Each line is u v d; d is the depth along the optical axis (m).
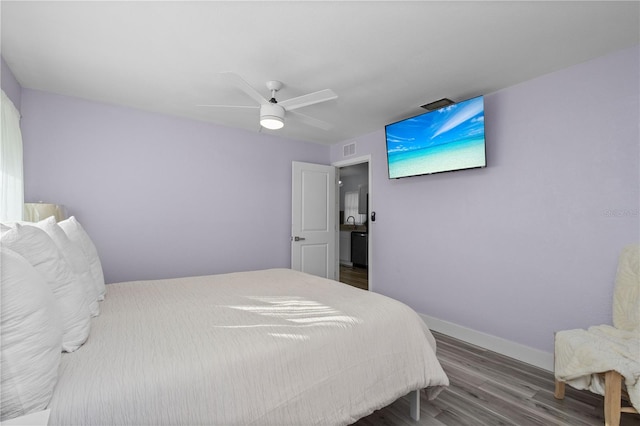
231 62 2.18
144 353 1.11
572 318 2.24
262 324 1.45
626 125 2.01
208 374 1.04
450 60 2.15
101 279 1.91
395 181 3.67
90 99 2.88
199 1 1.56
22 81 2.49
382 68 2.26
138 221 3.14
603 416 1.76
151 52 2.05
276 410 1.13
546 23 1.73
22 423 0.73
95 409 0.86
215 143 3.64
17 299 0.81
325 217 4.52
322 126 2.90
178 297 1.95
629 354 1.56
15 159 2.19
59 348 0.92
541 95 2.41
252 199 3.93
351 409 1.34
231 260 3.76
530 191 2.47
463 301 2.95
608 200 2.08
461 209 2.98
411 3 1.57
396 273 3.63
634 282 1.85
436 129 2.91
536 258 2.44
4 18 1.68
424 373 1.63
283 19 1.70
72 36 1.87
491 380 2.18
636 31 1.81
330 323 1.48
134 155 3.12
